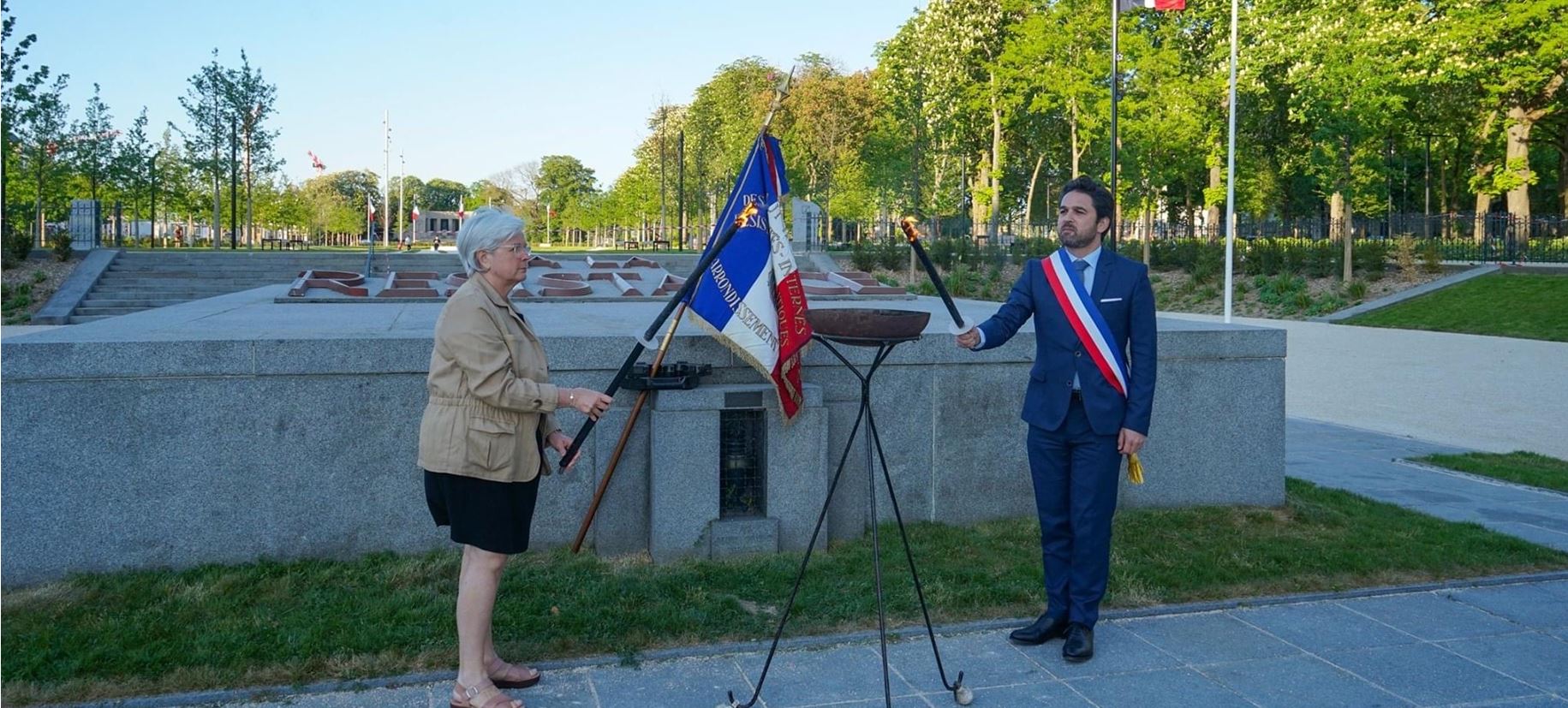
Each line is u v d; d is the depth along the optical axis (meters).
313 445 5.14
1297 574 5.31
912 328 3.79
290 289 9.60
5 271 27.66
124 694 3.70
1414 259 30.45
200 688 3.75
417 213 72.75
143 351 4.92
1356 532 6.12
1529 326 22.81
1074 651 4.18
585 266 13.43
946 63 45.91
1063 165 55.03
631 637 4.27
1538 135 37.88
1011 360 6.07
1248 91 36.06
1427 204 41.72
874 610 4.62
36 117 34.09
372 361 5.16
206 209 54.12
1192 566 5.36
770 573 5.04
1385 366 17.55
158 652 3.98
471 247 3.46
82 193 46.03
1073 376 4.23
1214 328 6.66
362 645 4.07
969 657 4.23
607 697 3.79
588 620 4.40
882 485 5.89
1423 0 31.23
